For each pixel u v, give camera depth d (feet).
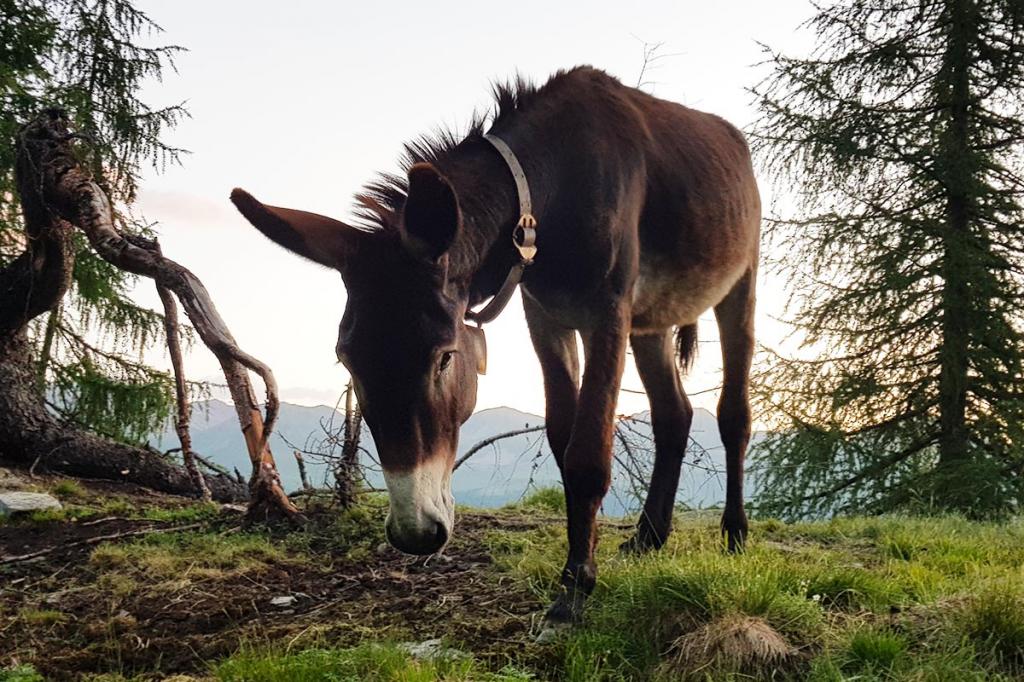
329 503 18.20
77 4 28.94
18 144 23.62
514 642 10.66
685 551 13.58
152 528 17.43
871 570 13.21
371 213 10.43
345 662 9.89
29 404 24.89
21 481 22.80
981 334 30.40
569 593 11.07
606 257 11.66
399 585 13.65
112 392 27.30
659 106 15.08
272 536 16.70
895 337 32.27
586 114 12.44
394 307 9.63
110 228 21.56
